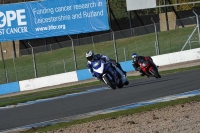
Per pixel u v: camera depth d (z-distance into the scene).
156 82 77.94
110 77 65.69
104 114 51.19
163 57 130.50
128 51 152.88
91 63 65.62
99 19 164.25
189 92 58.75
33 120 56.31
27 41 171.50
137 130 39.03
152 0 168.00
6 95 127.44
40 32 162.38
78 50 160.50
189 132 35.62
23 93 123.56
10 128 52.91
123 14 185.62
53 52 162.62
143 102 56.25
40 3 162.00
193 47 147.62
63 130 44.94
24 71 147.88
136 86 77.06
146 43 156.88
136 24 182.38
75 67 134.62
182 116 42.94
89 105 61.88
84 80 131.50
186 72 89.81
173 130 37.06
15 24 161.12
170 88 65.81
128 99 61.22
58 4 162.75
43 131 46.47
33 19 161.88
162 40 157.75
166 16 178.25
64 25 163.38
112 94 70.62
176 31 162.12
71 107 63.03
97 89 87.06
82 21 163.75
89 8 163.62
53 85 133.50
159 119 43.12
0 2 193.00
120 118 46.97
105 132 40.28
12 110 72.25
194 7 186.00
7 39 160.88
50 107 67.44
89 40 165.50
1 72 150.62
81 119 50.22
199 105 48.06
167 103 52.09
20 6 161.25
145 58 82.00
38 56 162.62
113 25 183.62
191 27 162.12
